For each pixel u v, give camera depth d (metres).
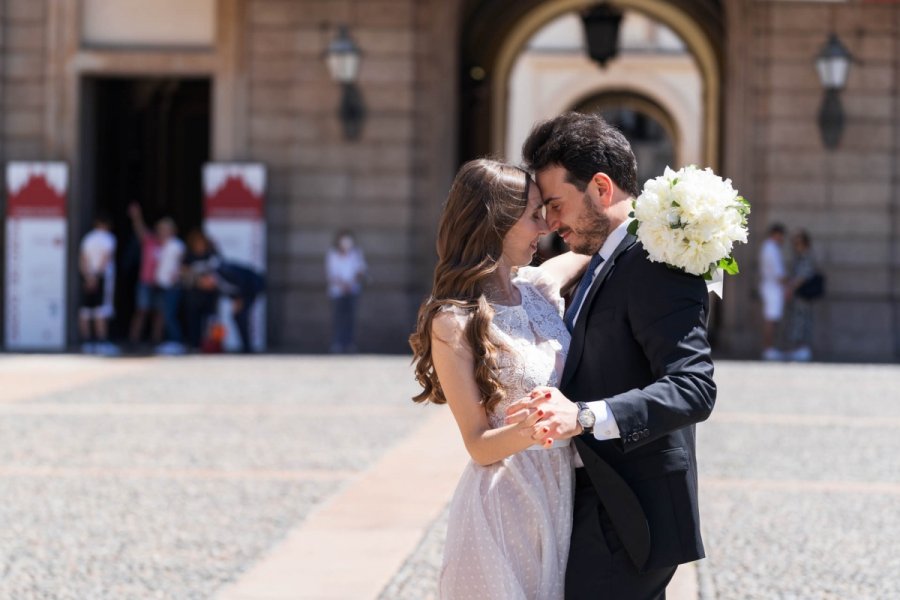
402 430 14.64
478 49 32.84
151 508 10.59
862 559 9.00
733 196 4.59
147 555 9.05
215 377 20.27
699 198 4.47
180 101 34.69
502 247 4.68
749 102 26.77
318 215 27.09
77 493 11.17
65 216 26.50
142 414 15.93
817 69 26.44
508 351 4.58
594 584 4.56
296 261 27.12
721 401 17.55
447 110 27.02
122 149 30.06
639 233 4.53
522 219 4.65
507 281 4.77
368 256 27.03
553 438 4.22
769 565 8.82
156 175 33.00
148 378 20.11
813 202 26.77
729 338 26.75
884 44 26.69
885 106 26.75
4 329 27.30
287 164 27.14
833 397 18.22
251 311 26.05
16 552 9.14
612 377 4.59
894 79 26.70
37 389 18.55
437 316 4.58
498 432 4.39
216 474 12.03
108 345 25.70
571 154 4.67
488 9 31.66
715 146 31.84
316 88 27.03
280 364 22.62
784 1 26.64
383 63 26.94
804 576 8.53
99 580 8.39
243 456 12.96
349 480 11.78
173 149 34.66
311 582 8.27
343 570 8.58
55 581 8.36
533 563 4.61
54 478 11.84
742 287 26.75
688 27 33.41
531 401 4.26
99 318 25.72
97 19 27.42
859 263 26.77
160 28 27.33
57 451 13.25
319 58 27.02
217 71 27.14
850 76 26.70
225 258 26.22
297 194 27.09
